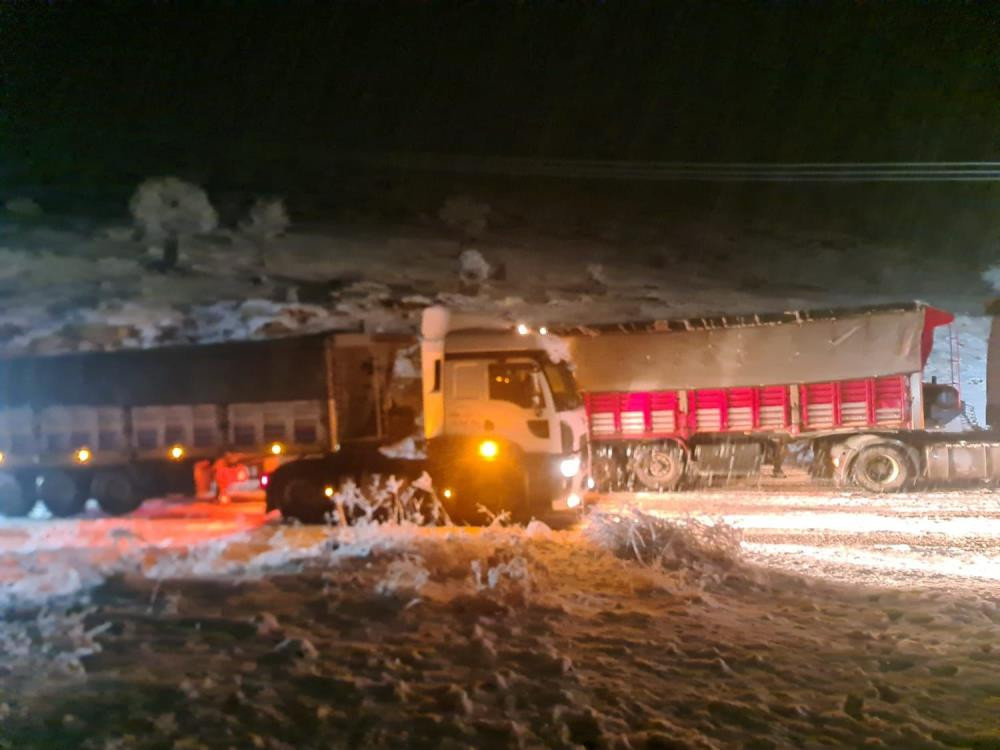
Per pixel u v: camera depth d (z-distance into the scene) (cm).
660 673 595
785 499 1556
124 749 478
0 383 1681
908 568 948
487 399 1320
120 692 560
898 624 714
